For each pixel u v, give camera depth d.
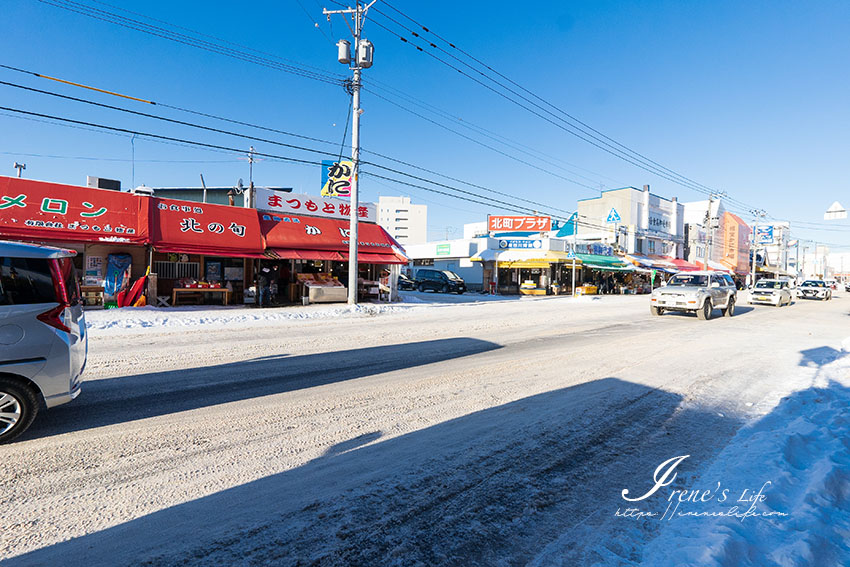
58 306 4.45
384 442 4.43
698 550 2.65
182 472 3.72
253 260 20.22
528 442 4.53
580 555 2.74
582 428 4.97
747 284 64.25
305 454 4.12
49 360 4.34
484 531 2.99
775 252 78.12
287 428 4.76
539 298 30.33
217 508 3.18
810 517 3.03
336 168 23.17
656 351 10.11
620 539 2.91
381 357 8.80
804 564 2.53
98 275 15.96
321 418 5.09
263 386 6.44
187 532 2.89
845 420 5.06
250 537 2.85
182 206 17.80
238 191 21.30
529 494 3.49
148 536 2.84
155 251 16.16
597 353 9.68
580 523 3.11
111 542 2.77
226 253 17.47
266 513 3.13
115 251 16.53
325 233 21.28
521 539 2.91
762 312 22.08
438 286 34.91
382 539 2.87
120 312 14.24
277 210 21.03
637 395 6.38
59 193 15.32
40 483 3.47
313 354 8.98
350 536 2.89
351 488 3.51
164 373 7.08
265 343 10.16
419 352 9.44
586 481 3.73
